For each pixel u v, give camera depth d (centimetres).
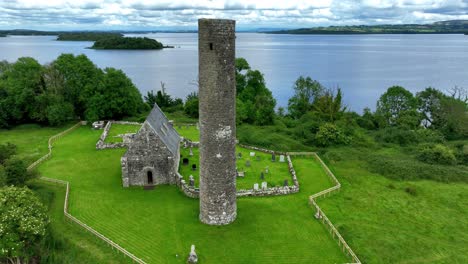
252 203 3872
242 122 7562
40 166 4812
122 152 5403
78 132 6606
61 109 6875
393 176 4891
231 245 3086
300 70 19362
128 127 6831
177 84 14838
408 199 4228
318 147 6191
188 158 5144
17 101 6769
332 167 5150
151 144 4159
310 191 4266
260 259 2920
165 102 9056
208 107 3012
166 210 3659
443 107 7925
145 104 8556
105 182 4338
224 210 3334
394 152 6194
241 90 8675
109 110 7212
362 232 3381
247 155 5472
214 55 2877
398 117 8119
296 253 3008
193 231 3272
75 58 7575
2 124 6781
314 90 9025
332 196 4178
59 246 3012
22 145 5778
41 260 2816
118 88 7281
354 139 6562
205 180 3253
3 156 4247
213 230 3291
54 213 3562
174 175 4253
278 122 7794
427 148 5909
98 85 7188
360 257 2998
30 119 7244
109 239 3155
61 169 4725
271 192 4084
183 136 6225
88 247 3030
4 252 2478
